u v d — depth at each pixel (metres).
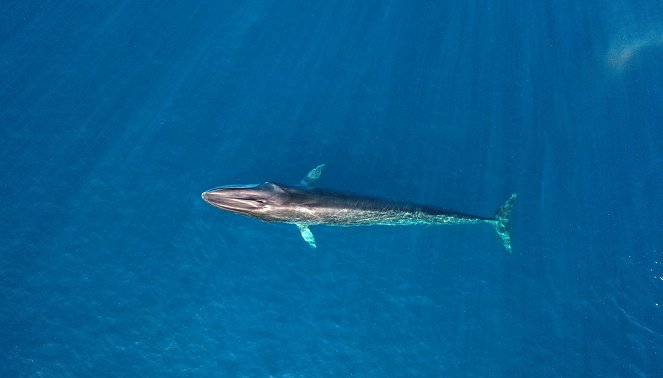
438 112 26.80
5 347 23.22
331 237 24.92
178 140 26.30
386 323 24.22
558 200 25.61
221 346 23.81
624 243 24.81
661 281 24.12
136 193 25.47
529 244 25.17
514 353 23.94
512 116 26.84
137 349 23.62
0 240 24.52
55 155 26.00
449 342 24.09
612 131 26.55
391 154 26.08
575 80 27.50
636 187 25.58
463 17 28.84
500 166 26.11
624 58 27.88
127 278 24.34
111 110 26.92
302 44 28.27
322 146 26.06
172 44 28.41
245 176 25.64
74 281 24.19
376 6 28.97
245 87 27.25
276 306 24.23
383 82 27.27
